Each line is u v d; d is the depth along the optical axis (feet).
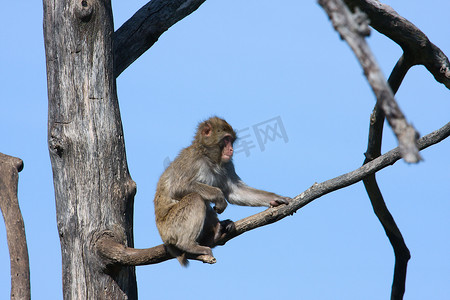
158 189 70.85
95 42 61.77
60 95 61.36
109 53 62.75
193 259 61.87
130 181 62.80
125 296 61.00
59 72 61.52
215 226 63.16
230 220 62.28
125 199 61.77
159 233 66.39
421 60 63.52
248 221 59.57
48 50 62.44
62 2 61.62
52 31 62.08
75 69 61.21
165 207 68.44
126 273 61.26
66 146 60.54
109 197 60.90
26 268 59.77
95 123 61.16
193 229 61.93
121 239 60.59
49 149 62.13
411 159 26.07
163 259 61.05
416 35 60.54
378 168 51.31
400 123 26.18
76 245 60.13
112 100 62.54
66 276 60.80
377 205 69.21
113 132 61.98
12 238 60.44
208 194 65.98
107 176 61.05
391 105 26.03
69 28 61.21
